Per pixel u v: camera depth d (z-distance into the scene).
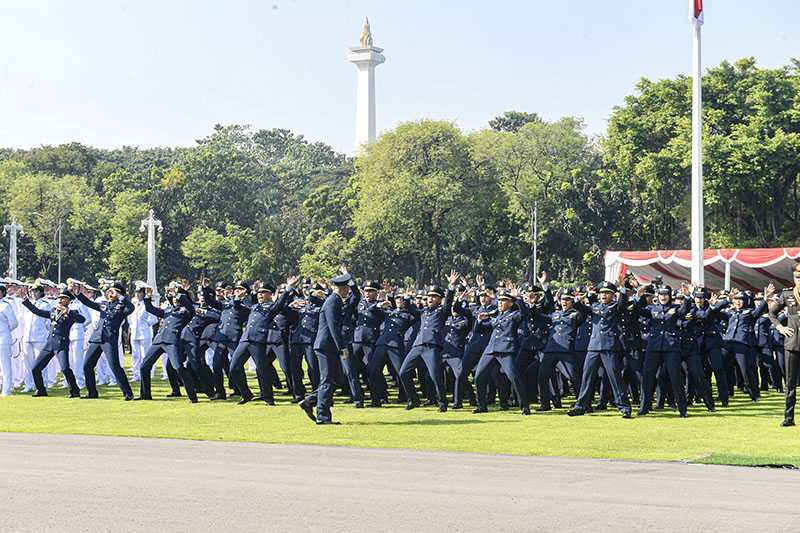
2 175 107.81
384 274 90.06
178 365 21.97
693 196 32.44
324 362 17.66
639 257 48.47
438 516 9.12
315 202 101.19
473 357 20.59
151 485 10.74
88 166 132.12
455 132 80.25
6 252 101.31
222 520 8.94
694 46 32.44
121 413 19.55
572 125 88.88
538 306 20.20
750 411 19.98
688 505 9.66
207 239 101.19
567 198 79.44
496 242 87.31
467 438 15.45
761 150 59.03
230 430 16.56
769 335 23.42
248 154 153.75
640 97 68.81
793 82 62.31
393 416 19.05
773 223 64.12
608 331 18.97
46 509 9.42
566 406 21.25
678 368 18.97
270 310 21.50
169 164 143.12
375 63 151.12
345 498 9.98
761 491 10.48
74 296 23.58
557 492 10.37
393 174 79.88
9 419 18.44
